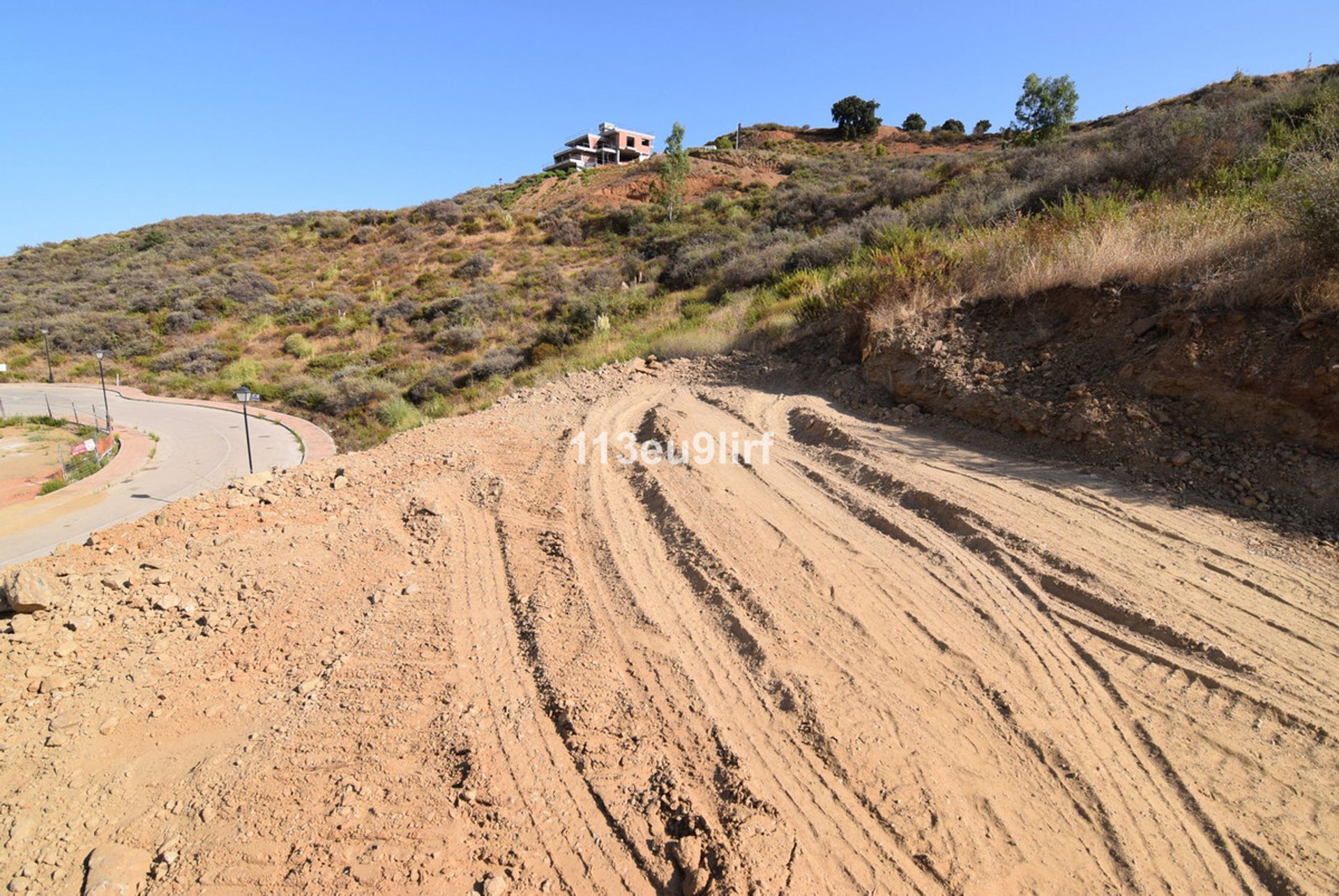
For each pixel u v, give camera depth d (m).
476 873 2.60
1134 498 5.07
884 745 3.15
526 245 43.66
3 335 39.31
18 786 3.11
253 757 3.19
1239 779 2.92
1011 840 2.72
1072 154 18.41
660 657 3.83
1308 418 4.97
